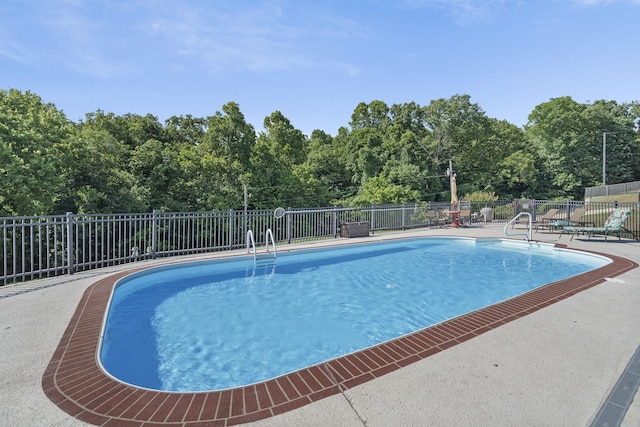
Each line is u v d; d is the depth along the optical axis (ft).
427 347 10.58
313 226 41.86
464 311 17.12
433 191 109.70
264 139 92.38
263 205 71.97
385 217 50.16
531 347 10.50
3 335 11.64
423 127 133.69
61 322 12.94
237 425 6.78
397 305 18.12
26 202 41.04
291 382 8.56
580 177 126.82
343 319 16.01
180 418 7.06
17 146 42.14
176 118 107.34
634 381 8.39
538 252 33.94
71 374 9.00
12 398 7.80
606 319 13.04
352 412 7.18
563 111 129.49
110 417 7.11
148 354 12.24
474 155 123.13
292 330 14.64
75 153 50.85
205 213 31.45
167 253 28.58
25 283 19.19
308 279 23.84
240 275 24.93
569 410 7.20
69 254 21.84
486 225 57.82
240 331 14.52
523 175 118.32
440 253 34.30
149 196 55.16
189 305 18.06
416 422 6.80
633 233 37.50
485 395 7.79
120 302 18.53
